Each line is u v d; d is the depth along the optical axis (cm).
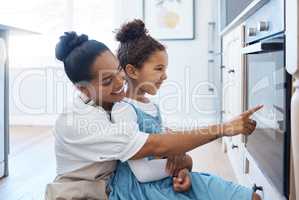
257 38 137
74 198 92
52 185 95
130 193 94
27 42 420
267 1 120
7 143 228
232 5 245
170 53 395
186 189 96
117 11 400
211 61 381
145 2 393
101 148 90
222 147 290
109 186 96
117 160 98
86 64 92
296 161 80
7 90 222
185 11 388
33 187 209
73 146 93
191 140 90
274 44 111
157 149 89
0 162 222
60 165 99
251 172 155
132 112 98
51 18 414
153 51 105
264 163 129
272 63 116
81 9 409
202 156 269
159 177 98
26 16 414
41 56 420
